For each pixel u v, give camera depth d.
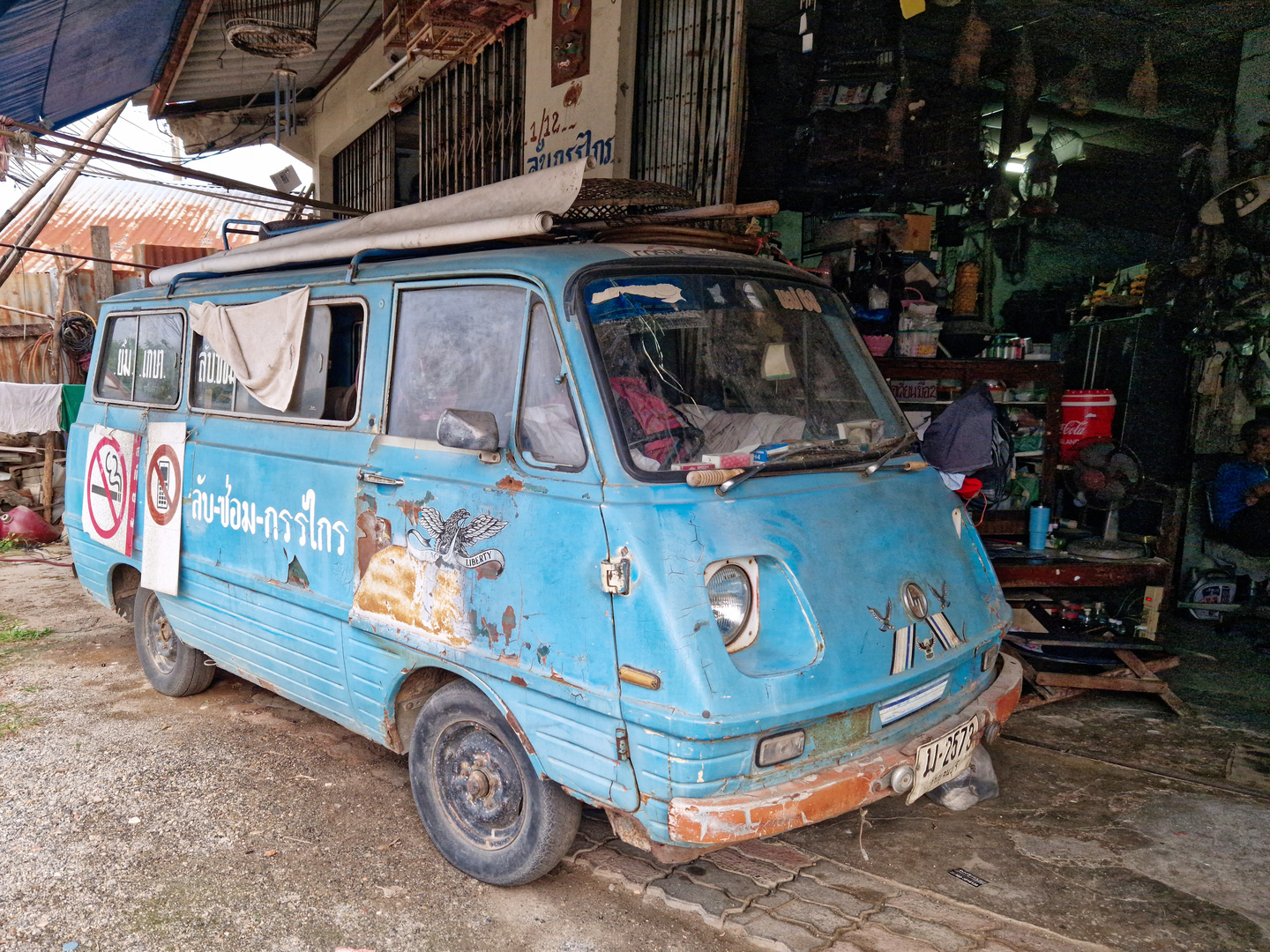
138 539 4.79
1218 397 6.49
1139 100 5.38
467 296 3.18
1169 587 6.55
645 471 2.64
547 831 2.93
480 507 2.93
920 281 6.55
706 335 3.10
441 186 8.85
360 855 3.42
